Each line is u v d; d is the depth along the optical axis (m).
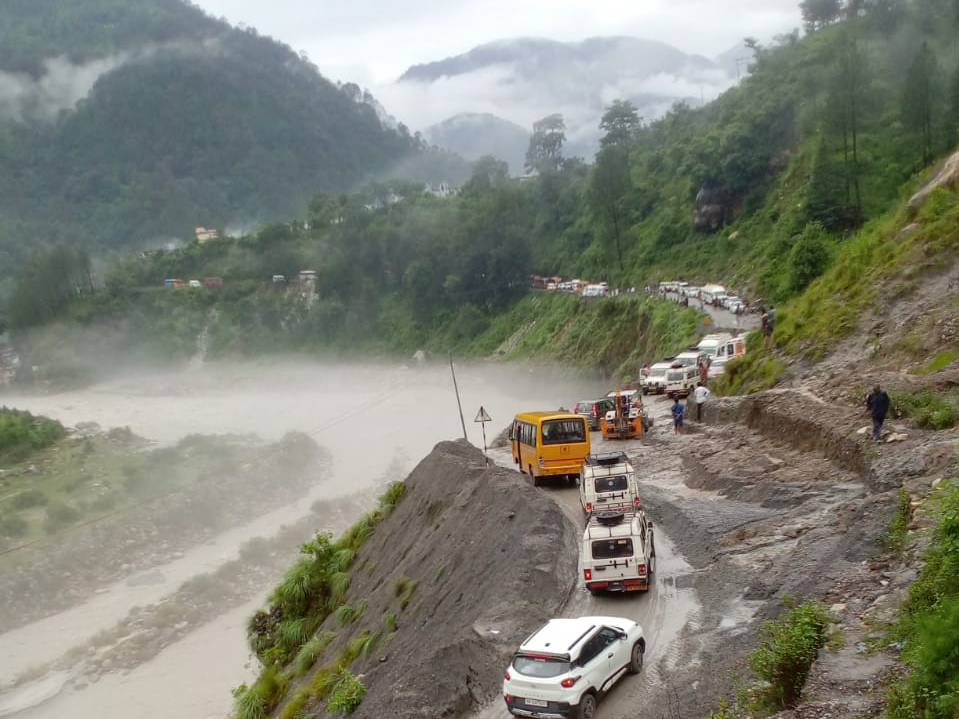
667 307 84.88
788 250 81.44
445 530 28.27
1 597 51.16
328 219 194.62
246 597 50.19
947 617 11.18
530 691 13.68
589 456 24.98
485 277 148.62
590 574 18.75
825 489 21.94
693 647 15.66
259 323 175.25
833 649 12.99
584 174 160.25
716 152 110.88
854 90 81.25
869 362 30.64
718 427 33.41
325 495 73.75
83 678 40.84
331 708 19.02
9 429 94.12
